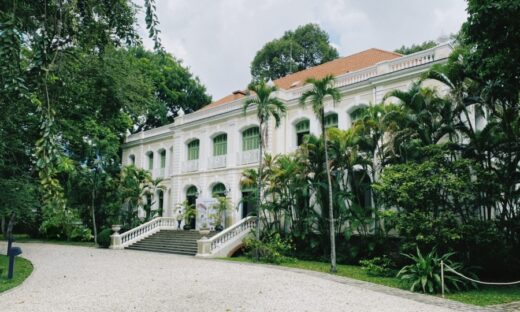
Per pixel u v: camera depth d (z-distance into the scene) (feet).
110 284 32.89
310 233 55.11
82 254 59.47
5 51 18.78
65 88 31.42
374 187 41.45
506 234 38.37
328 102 63.21
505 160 38.91
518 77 32.09
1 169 44.24
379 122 45.16
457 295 30.68
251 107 73.26
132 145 106.93
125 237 73.82
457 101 38.42
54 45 24.53
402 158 43.88
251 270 41.57
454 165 36.68
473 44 34.40
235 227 60.90
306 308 24.72
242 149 76.33
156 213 89.97
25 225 97.81
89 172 77.61
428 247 37.35
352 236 51.88
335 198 51.08
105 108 51.65
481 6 29.09
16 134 41.47
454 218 35.68
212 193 79.77
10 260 35.32
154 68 111.14
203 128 84.02
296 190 54.49
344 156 50.72
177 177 88.07
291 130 68.49
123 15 28.94
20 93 19.84
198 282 33.73
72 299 27.17
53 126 19.24
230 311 23.90
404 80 53.62
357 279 37.29
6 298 27.68
